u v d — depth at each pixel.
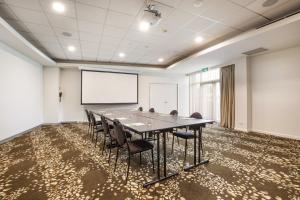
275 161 2.87
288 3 2.82
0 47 3.97
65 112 7.24
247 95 5.34
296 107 4.35
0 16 3.19
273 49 4.61
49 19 3.35
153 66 8.00
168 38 4.46
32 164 2.74
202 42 4.77
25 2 2.76
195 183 2.17
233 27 3.76
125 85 7.87
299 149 3.52
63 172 2.46
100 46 5.12
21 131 4.91
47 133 5.06
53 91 6.70
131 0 2.70
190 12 3.10
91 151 3.42
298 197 1.85
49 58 5.80
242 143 4.00
